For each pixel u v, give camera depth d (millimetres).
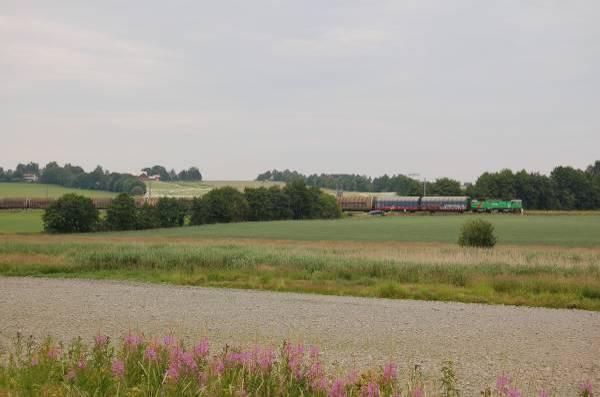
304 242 66562
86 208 99438
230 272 33469
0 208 143625
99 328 17734
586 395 10844
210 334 17172
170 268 35969
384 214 147375
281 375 9305
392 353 15273
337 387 8789
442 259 37188
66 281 31000
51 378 9453
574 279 29453
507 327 19562
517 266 33781
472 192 187375
